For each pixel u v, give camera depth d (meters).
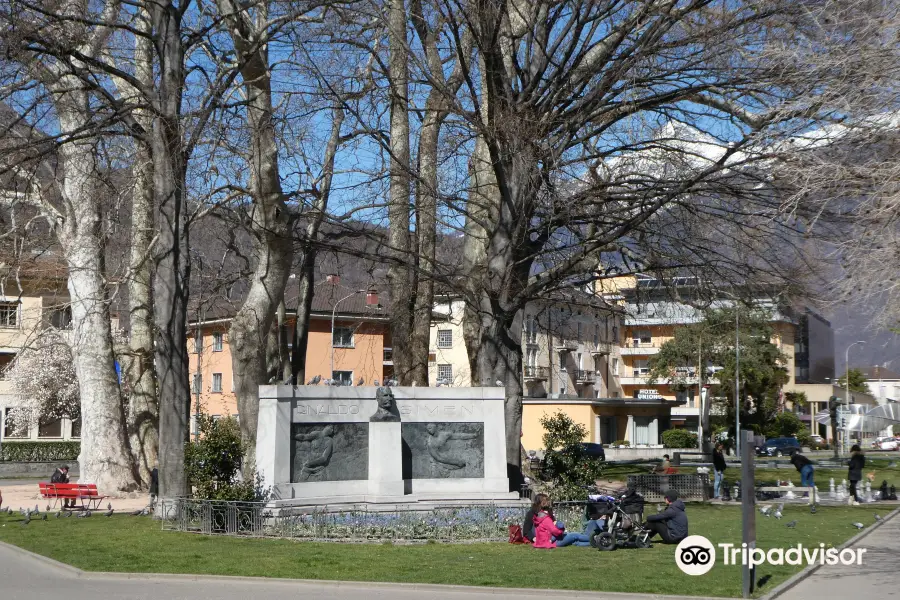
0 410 50.81
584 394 76.94
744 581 11.53
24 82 19.95
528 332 67.25
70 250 28.33
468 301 23.36
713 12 19.62
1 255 27.59
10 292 42.66
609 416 64.38
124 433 29.28
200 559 14.82
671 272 22.98
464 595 11.93
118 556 15.27
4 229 26.78
